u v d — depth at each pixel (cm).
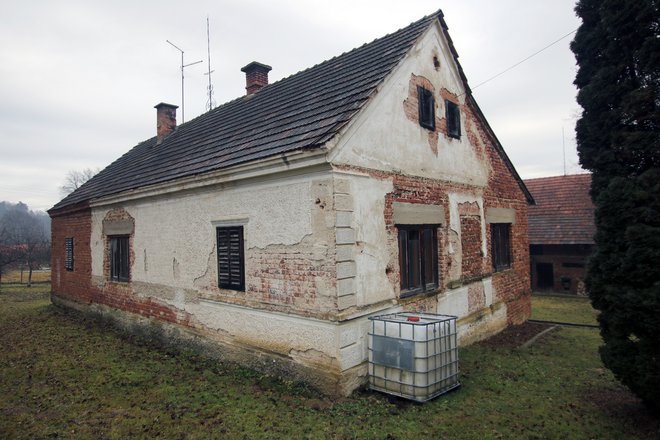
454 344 630
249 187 728
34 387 683
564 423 531
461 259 906
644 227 498
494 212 1062
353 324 614
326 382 601
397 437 491
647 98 513
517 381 682
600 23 585
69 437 513
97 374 738
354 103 672
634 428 514
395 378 592
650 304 486
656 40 506
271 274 687
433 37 862
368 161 662
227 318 778
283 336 669
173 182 865
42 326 1168
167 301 934
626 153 537
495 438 492
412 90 783
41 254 3266
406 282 751
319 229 614
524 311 1197
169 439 501
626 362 525
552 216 1872
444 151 870
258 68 1295
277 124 816
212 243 812
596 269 565
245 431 513
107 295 1168
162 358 829
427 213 798
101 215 1195
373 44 923
